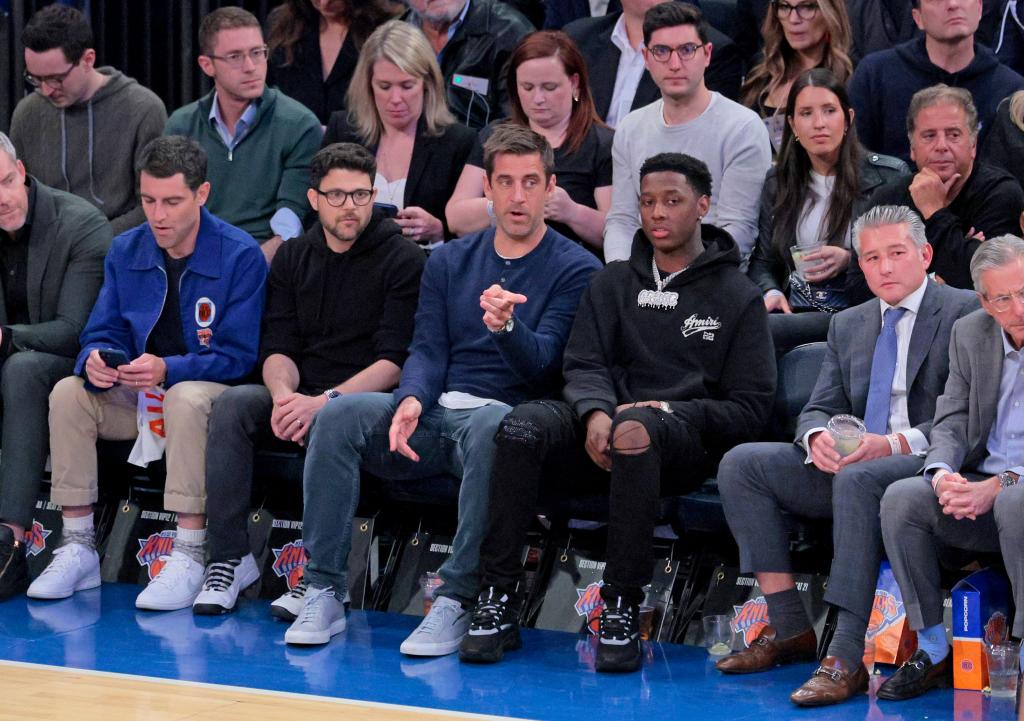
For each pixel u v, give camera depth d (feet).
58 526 52.03
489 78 62.54
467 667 40.73
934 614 38.86
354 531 48.83
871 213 43.06
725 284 44.86
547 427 42.34
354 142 57.57
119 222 58.65
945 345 42.34
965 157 49.16
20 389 49.98
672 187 44.39
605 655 40.45
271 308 50.47
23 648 41.96
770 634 41.63
